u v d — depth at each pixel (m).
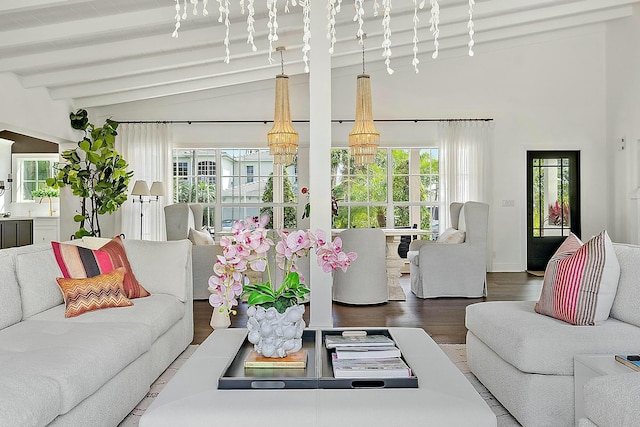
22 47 5.47
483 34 8.09
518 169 8.75
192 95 8.73
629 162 8.10
